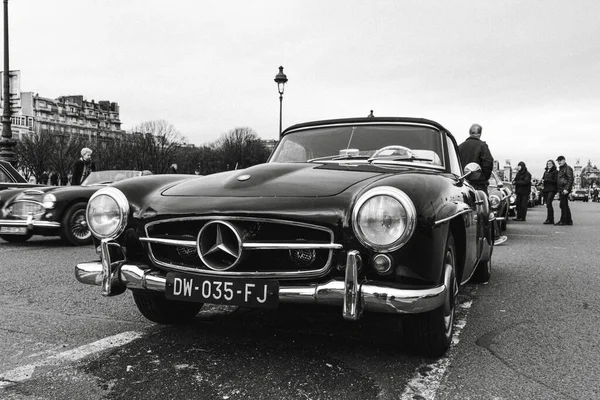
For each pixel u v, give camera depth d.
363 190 2.74
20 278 5.46
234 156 80.50
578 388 2.66
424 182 2.84
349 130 4.18
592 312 4.21
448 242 2.99
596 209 27.50
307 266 2.77
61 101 101.31
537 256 7.41
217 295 2.78
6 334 3.49
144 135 66.44
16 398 2.48
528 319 3.99
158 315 3.59
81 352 3.12
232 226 2.77
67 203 8.18
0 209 8.20
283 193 2.84
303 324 3.72
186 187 3.19
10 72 15.46
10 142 15.58
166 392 2.55
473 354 3.15
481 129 7.71
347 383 2.67
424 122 4.07
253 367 2.88
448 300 3.09
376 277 2.66
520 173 15.53
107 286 3.06
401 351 3.18
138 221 3.09
